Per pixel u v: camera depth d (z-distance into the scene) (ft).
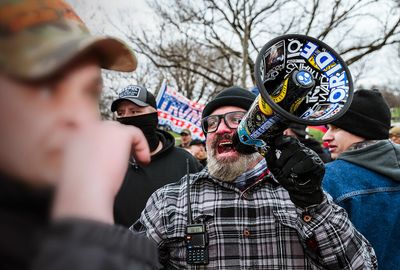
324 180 7.15
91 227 1.53
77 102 1.68
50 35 1.71
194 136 22.09
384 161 7.06
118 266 1.55
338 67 4.06
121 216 9.27
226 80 51.19
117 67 2.26
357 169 7.09
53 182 1.62
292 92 3.85
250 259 5.33
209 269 5.32
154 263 1.81
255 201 5.65
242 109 6.32
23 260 1.58
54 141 1.61
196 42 50.55
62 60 1.61
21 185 1.62
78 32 1.85
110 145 1.76
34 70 1.56
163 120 22.11
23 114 1.58
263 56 3.82
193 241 5.37
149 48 48.34
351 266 4.74
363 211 6.75
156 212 5.95
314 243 4.83
